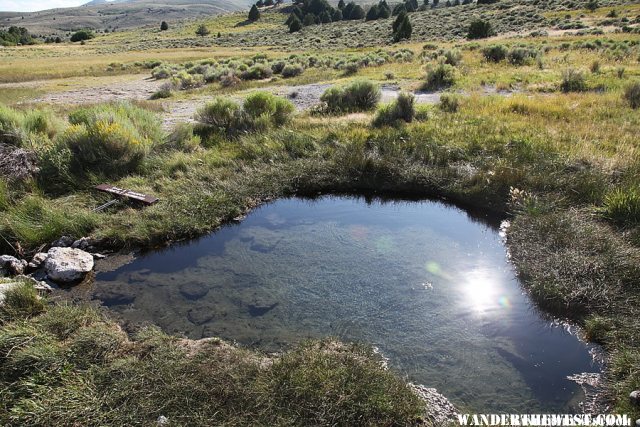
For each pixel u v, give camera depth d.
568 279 5.19
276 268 5.94
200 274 5.88
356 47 48.12
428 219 7.51
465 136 10.57
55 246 6.53
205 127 12.27
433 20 62.03
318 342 4.44
